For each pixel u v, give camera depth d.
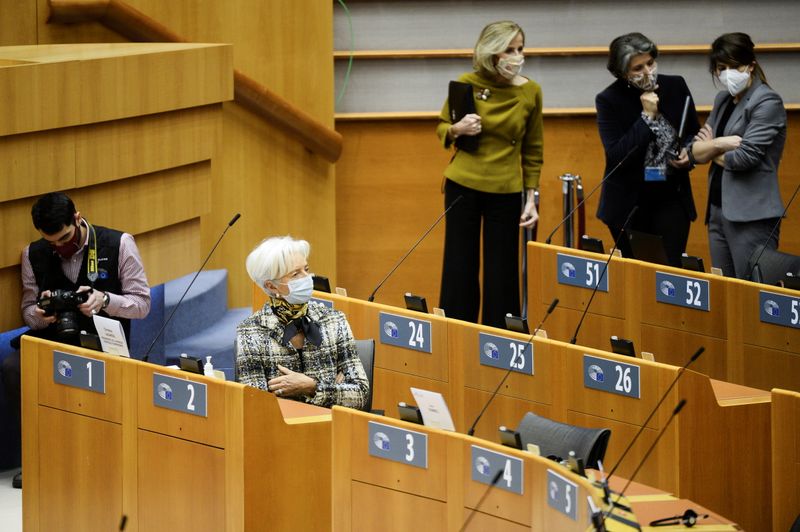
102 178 13.95
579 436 9.41
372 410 11.34
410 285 20.42
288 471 10.16
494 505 8.84
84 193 13.88
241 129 18.39
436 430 9.16
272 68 18.97
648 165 16.20
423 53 19.81
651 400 11.13
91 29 17.02
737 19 19.97
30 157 13.09
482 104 16.45
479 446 8.91
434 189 20.27
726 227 16.23
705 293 13.90
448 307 16.95
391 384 13.54
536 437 9.64
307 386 10.83
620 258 14.58
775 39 20.02
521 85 16.50
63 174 13.48
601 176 20.17
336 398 10.96
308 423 10.19
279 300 11.07
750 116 15.79
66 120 13.34
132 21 17.00
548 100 20.06
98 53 14.18
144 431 10.55
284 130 18.59
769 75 20.08
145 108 14.30
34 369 11.21
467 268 16.88
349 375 11.15
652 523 8.30
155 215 14.84
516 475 8.69
